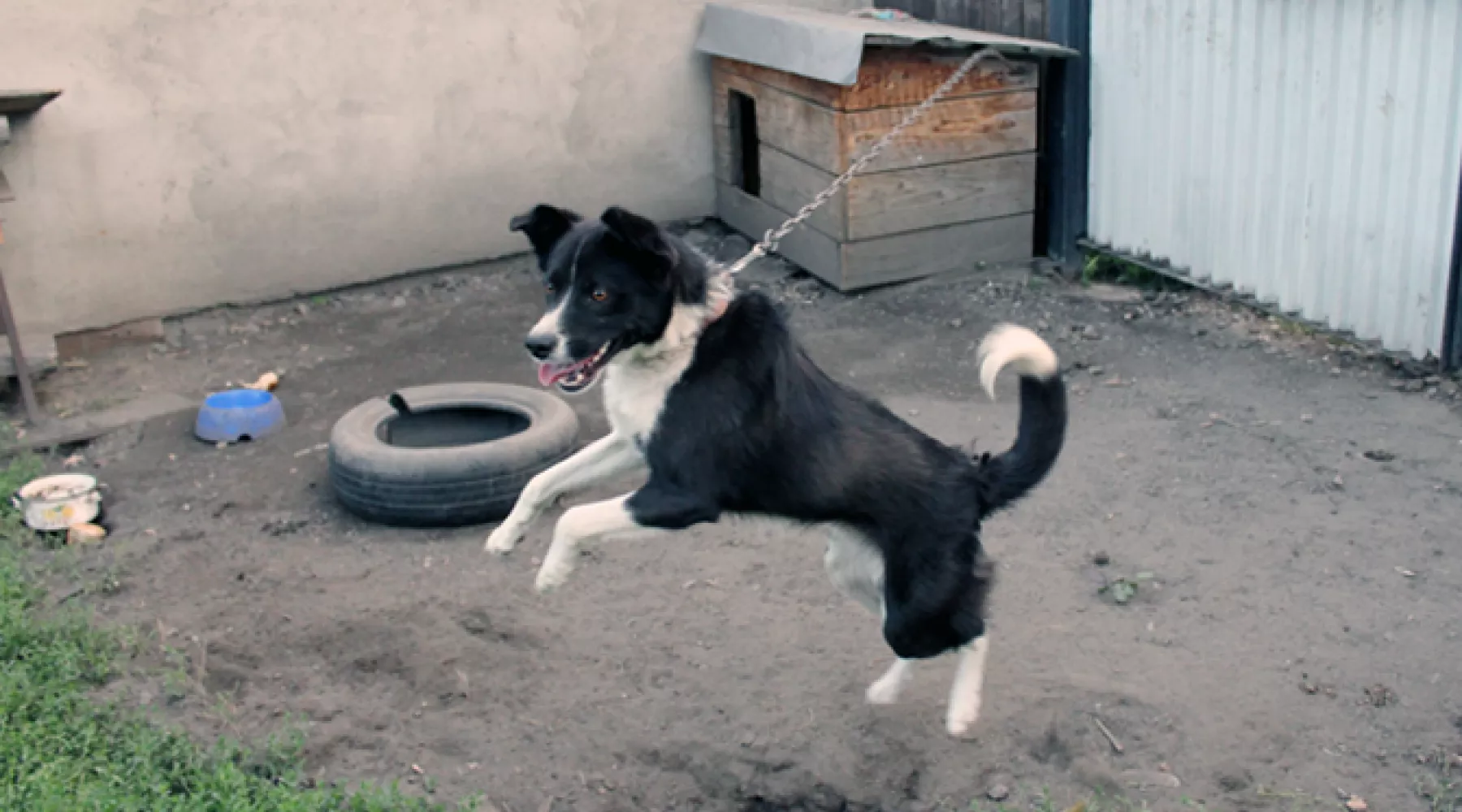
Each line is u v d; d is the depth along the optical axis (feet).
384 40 26.08
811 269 26.68
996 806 11.90
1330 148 21.29
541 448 17.58
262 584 15.96
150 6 24.02
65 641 13.88
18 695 12.54
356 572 16.25
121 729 12.37
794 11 27.53
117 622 14.92
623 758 12.76
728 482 11.43
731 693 13.66
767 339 11.41
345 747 12.73
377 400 19.33
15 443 20.01
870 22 26.30
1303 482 17.47
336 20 25.57
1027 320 24.12
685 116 29.35
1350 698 13.09
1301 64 21.36
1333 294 21.86
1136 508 17.08
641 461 12.35
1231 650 13.98
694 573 16.01
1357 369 21.04
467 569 16.28
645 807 12.19
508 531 12.71
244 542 17.12
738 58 27.17
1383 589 14.96
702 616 15.10
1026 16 26.30
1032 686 13.42
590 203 29.04
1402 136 20.08
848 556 12.41
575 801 12.20
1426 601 14.67
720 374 11.32
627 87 28.60
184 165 25.02
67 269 24.49
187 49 24.52
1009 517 17.01
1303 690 13.25
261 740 12.53
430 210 27.50
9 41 23.15
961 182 25.71
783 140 26.61
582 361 11.14
